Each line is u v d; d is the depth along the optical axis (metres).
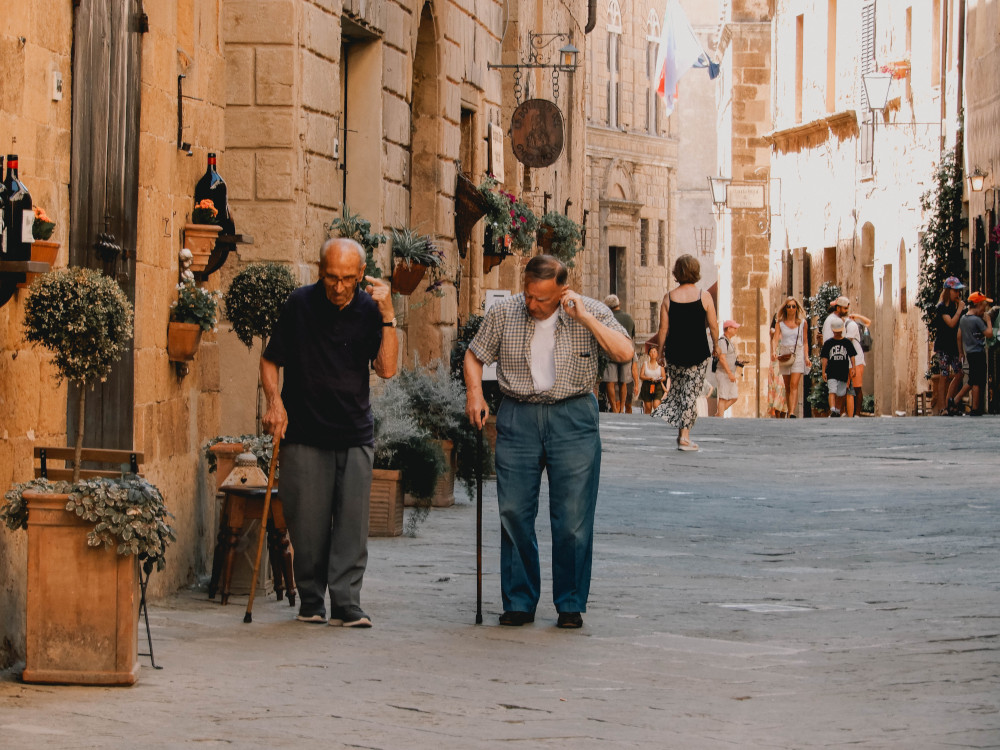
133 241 16.19
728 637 15.28
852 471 30.39
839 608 16.80
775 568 19.61
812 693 12.81
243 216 21.78
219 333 21.22
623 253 98.81
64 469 13.05
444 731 11.36
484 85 37.28
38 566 12.46
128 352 15.95
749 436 37.75
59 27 14.05
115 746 10.66
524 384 15.80
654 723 11.75
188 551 18.27
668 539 22.06
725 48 92.38
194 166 18.78
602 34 95.62
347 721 11.58
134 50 16.23
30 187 13.40
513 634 15.34
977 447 34.25
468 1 34.72
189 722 11.40
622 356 15.61
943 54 55.69
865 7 65.50
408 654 14.26
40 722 11.25
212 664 13.52
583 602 15.80
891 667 13.77
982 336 46.41
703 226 119.25
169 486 17.55
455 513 25.05
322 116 23.16
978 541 21.48
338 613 15.66
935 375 50.59
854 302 65.81
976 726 11.54
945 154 54.81
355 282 15.59
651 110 102.38
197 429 18.77
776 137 78.69
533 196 48.31
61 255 14.17
